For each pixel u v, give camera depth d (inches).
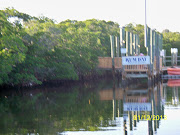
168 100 991.0
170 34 3080.7
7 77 1204.5
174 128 642.8
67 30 1830.7
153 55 1446.9
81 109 854.5
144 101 982.4
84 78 1697.8
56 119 728.3
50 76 1460.4
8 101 999.0
